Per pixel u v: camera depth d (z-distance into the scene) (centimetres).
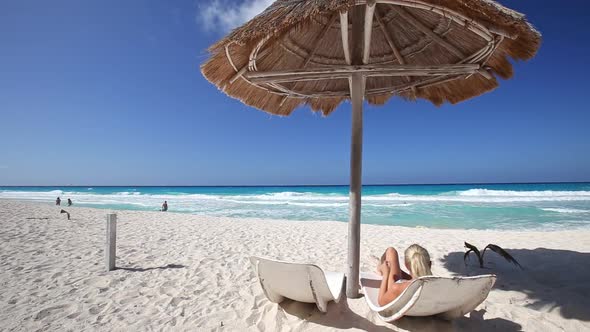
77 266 504
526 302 329
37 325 297
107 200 2906
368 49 275
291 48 373
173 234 860
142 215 1386
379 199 2533
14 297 368
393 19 356
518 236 786
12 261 530
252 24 255
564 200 2186
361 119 306
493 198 2434
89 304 348
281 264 258
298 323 285
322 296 282
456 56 351
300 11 232
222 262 533
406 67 285
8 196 3756
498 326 276
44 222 1030
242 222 1175
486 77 331
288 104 438
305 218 1544
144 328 290
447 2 215
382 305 267
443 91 399
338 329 272
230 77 334
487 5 215
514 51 279
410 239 777
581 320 287
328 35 378
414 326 271
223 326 291
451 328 268
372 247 682
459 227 1173
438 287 221
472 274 452
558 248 613
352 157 314
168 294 379
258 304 338
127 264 519
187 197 3209
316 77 303
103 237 779
